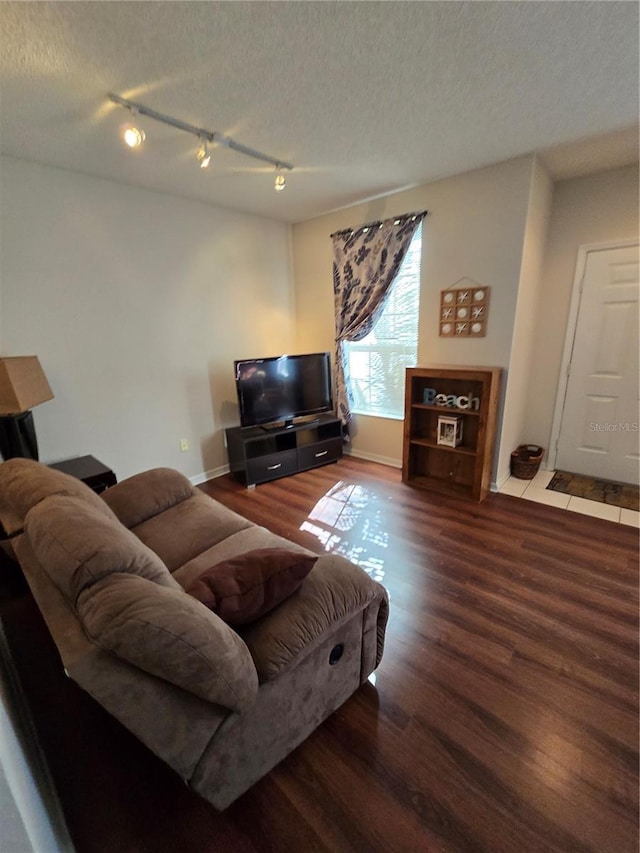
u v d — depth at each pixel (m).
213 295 3.42
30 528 1.09
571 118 2.03
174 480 2.21
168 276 3.09
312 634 1.16
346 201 3.33
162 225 2.99
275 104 1.81
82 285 2.64
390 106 1.87
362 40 1.41
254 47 1.43
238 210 3.46
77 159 2.32
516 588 2.06
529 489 3.19
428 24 1.34
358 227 3.44
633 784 1.19
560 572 2.18
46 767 1.19
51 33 1.30
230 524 1.95
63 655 0.83
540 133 2.19
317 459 3.82
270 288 3.89
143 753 1.31
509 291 2.76
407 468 3.38
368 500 3.13
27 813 0.70
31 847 0.64
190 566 1.62
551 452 3.53
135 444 3.10
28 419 2.26
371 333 3.74
